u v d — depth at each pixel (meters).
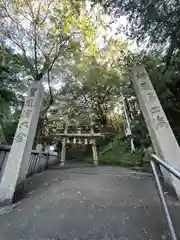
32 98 3.83
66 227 1.91
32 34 5.96
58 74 8.20
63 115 10.64
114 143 10.55
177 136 4.48
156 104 3.38
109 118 12.60
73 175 4.44
